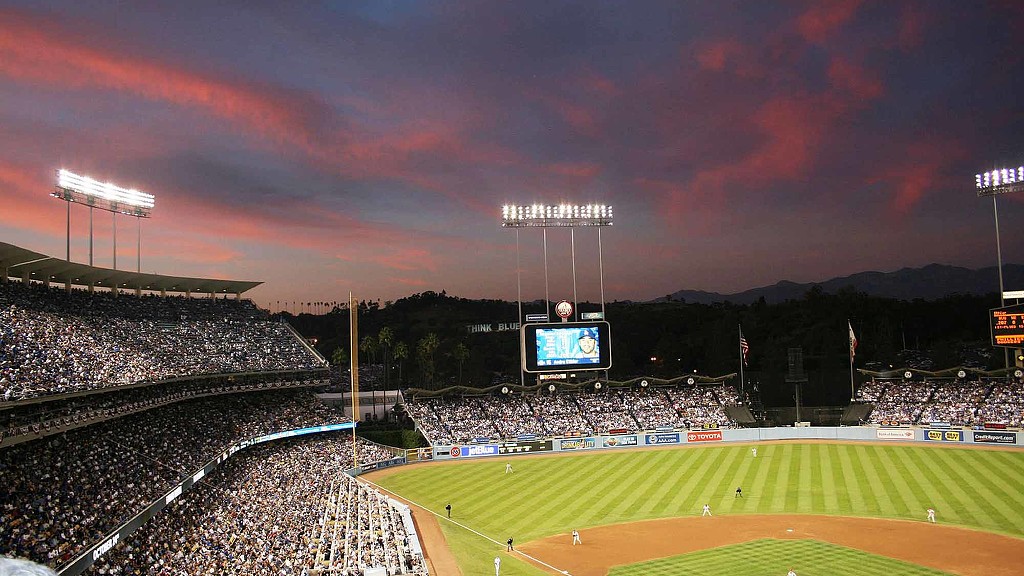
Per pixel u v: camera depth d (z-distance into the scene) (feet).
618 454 267.59
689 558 146.92
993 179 268.62
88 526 128.47
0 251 186.70
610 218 296.30
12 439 123.13
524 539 165.99
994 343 274.16
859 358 451.53
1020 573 130.52
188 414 229.86
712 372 465.88
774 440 279.90
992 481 197.77
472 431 291.17
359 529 157.79
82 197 229.25
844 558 141.79
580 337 290.35
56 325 194.70
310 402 293.84
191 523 156.25
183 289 299.58
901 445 254.47
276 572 129.49
